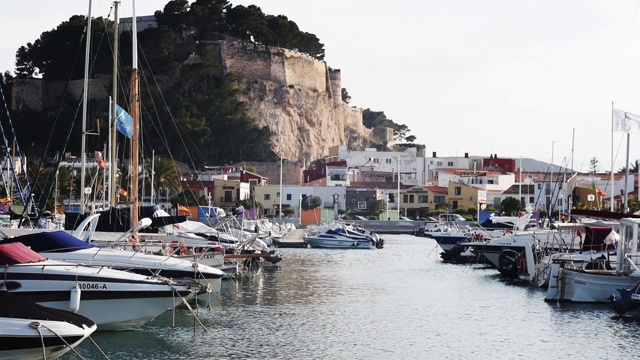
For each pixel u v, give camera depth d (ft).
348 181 573.33
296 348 107.14
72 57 589.32
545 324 126.52
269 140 619.67
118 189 232.32
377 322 128.06
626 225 138.92
